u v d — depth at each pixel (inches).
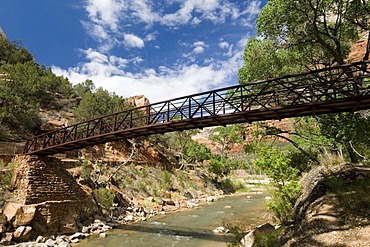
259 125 794.8
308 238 294.8
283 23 631.2
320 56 714.2
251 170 2466.8
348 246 247.3
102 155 1331.2
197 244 527.5
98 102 1616.6
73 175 844.6
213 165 1849.2
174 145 2096.5
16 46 2193.7
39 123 1327.5
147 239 577.3
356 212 315.3
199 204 1136.8
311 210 378.0
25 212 562.3
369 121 386.3
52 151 722.2
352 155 660.7
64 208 650.2
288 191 525.3
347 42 716.0
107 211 802.2
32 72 1616.6
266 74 745.6
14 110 1165.1
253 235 399.5
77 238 581.0
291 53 716.7
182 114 515.2
